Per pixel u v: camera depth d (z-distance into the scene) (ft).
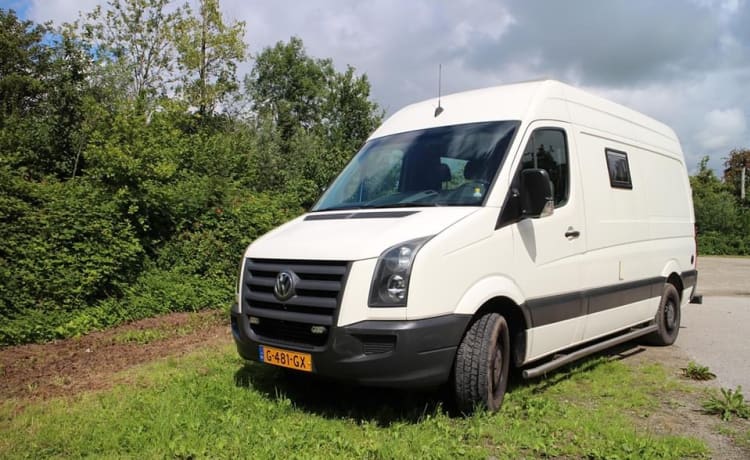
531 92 18.35
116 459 12.44
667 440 13.58
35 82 73.20
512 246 15.79
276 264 15.07
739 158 183.83
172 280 32.91
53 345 24.77
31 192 32.27
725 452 13.34
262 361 15.21
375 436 13.56
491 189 15.72
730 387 18.71
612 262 20.47
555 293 17.39
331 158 79.00
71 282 28.19
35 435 13.83
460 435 13.64
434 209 15.48
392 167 18.15
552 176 17.81
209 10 97.96
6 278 26.78
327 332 13.84
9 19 107.55
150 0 98.02
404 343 13.23
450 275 14.07
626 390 17.99
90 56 68.39
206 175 43.98
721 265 81.76
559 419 14.98
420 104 20.63
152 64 99.45
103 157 33.63
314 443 13.14
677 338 27.27
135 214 33.81
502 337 15.58
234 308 16.20
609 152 21.12
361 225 15.14
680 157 27.99
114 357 22.36
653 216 23.88
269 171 89.56
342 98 136.77
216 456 12.46
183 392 16.57
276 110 181.37
